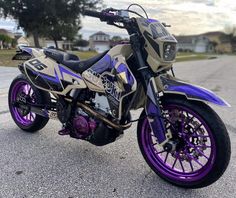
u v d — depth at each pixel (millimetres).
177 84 2760
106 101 3139
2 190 2719
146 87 2867
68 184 2852
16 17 26281
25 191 2713
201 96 2605
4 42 59344
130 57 3031
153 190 2785
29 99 4109
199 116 2662
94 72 3193
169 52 2848
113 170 3162
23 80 4156
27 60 4043
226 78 11758
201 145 2742
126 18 2936
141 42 2895
